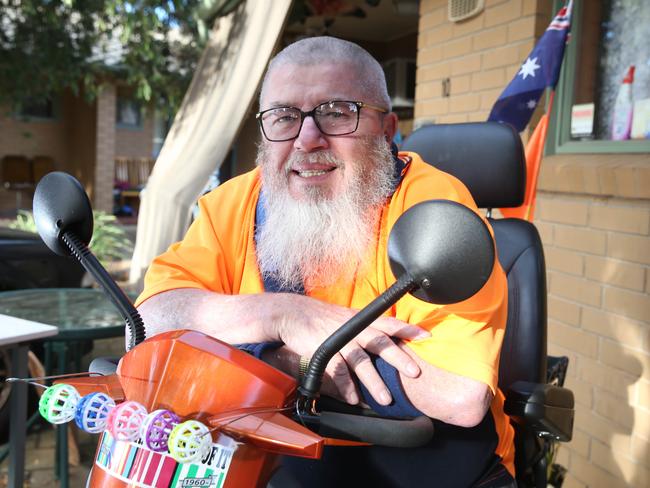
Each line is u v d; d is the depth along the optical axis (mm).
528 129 3479
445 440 1386
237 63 4824
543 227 3359
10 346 2459
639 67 3076
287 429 917
